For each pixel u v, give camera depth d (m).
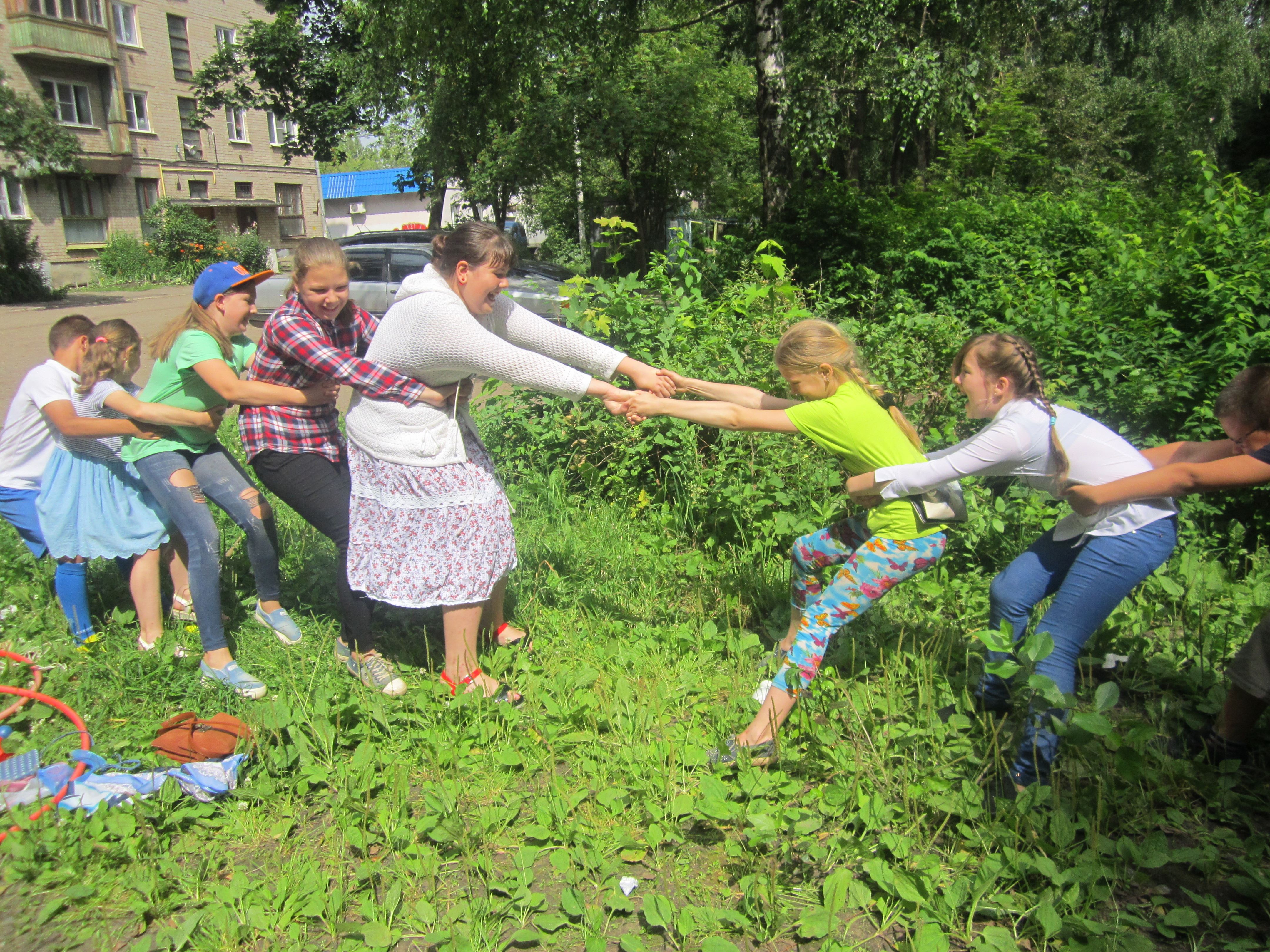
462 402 3.47
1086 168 22.19
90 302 22.72
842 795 2.84
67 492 3.79
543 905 2.56
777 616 4.19
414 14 12.87
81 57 29.50
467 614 3.45
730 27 19.52
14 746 3.26
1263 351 5.24
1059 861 2.62
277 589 4.02
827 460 5.32
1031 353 2.92
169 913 2.55
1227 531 5.01
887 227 11.93
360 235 13.58
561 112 18.00
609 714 3.38
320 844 2.83
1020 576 3.12
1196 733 3.21
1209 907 2.49
